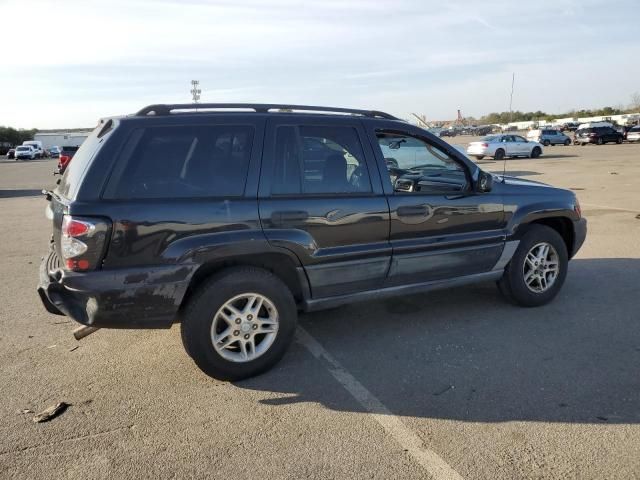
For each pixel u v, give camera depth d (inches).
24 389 138.7
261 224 139.3
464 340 166.6
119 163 128.5
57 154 2561.5
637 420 119.3
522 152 1175.0
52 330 181.2
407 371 146.4
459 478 100.6
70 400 132.6
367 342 166.7
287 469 104.3
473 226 175.0
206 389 137.9
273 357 145.1
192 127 137.3
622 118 2950.3
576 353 155.1
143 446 112.6
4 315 196.9
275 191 142.9
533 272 190.7
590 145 1674.5
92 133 151.9
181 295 132.2
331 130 153.9
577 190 550.3
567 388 134.6
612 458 105.8
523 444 111.2
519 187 187.8
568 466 103.6
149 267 128.5
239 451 110.4
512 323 179.6
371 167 157.8
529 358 152.5
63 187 143.8
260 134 143.7
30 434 117.1
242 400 132.0
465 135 2608.3
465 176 175.5
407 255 161.9
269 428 119.1
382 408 127.2
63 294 132.6
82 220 123.0
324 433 116.7
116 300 126.6
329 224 148.1
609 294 207.6
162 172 132.3
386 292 163.8
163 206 129.6
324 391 136.0
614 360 149.9
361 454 108.8
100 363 154.3
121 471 104.3
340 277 153.2
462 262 174.4
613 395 130.6
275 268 149.6
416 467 104.2
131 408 128.5
